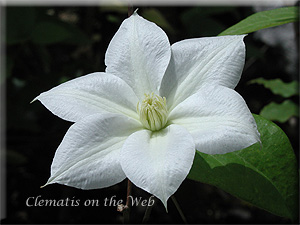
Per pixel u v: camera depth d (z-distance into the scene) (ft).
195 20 1.76
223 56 0.90
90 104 0.89
